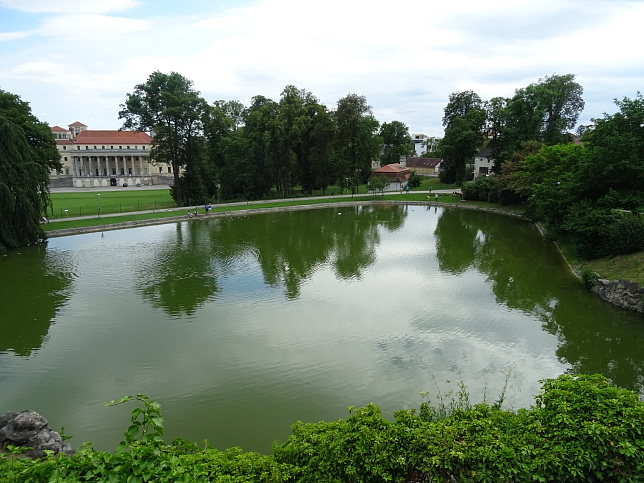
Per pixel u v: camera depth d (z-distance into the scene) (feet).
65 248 149.79
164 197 291.99
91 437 50.98
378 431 29.96
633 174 117.91
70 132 509.35
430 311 90.12
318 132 282.97
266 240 165.07
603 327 81.92
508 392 59.62
